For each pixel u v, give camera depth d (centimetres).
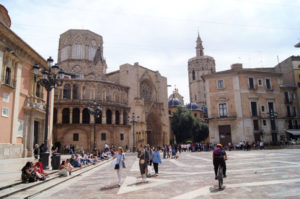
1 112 2298
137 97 6144
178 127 7450
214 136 4825
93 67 6519
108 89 5609
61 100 4831
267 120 4788
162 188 1017
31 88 2919
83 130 4828
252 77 4938
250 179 1152
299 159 2053
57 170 1569
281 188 929
